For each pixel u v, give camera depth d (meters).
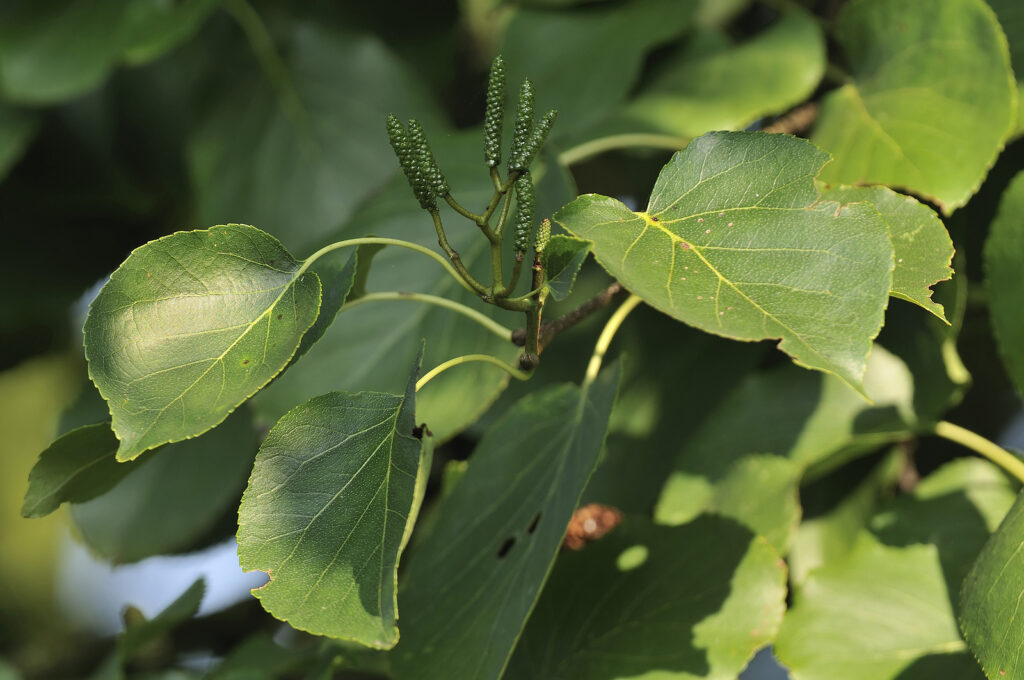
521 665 0.98
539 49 1.17
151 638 1.10
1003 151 1.05
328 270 0.93
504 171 1.06
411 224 1.06
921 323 1.03
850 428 1.03
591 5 1.17
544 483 0.96
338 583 0.86
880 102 1.04
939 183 1.00
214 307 0.87
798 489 1.06
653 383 1.11
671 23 1.11
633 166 1.26
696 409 1.09
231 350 0.87
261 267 0.88
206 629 1.27
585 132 1.10
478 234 1.05
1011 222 0.99
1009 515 0.91
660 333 1.12
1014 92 1.00
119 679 1.08
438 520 0.98
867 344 0.84
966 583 0.91
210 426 0.86
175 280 0.87
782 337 0.84
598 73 1.12
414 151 0.88
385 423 0.88
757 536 0.98
